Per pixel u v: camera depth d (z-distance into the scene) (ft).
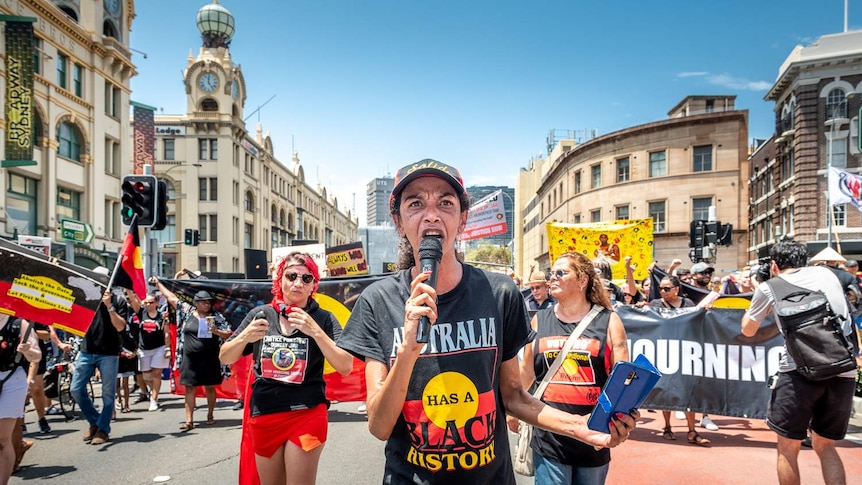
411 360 5.09
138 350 28.37
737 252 109.50
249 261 52.11
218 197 159.74
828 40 92.58
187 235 92.07
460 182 6.11
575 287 11.04
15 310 14.56
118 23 97.66
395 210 6.81
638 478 15.61
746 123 109.91
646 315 20.39
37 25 75.72
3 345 14.03
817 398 11.70
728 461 17.11
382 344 6.03
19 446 17.98
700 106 134.51
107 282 21.88
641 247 30.81
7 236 65.46
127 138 98.63
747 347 19.19
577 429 5.83
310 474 11.30
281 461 11.66
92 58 88.63
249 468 12.03
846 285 15.93
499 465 5.93
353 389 25.08
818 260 31.32
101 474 17.49
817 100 93.35
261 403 11.51
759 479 15.52
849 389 11.59
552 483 9.84
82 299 15.74
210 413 24.36
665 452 18.07
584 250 31.71
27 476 17.33
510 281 6.59
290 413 11.39
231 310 24.54
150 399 30.89
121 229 96.89
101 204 90.07
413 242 6.16
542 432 10.05
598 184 130.62
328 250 45.29
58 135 81.66
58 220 81.15
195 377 23.43
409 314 5.10
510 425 13.47
